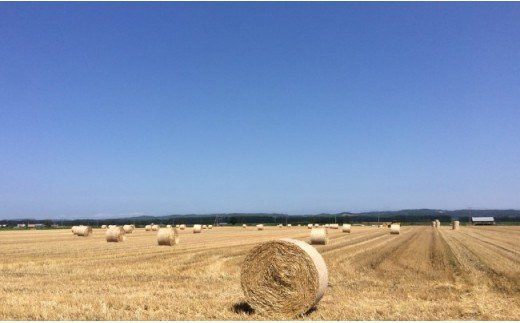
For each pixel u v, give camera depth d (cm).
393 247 3706
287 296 1352
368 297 1565
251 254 1407
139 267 2289
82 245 3875
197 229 7275
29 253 3017
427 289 1728
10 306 1326
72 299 1441
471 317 1280
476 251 3369
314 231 4009
